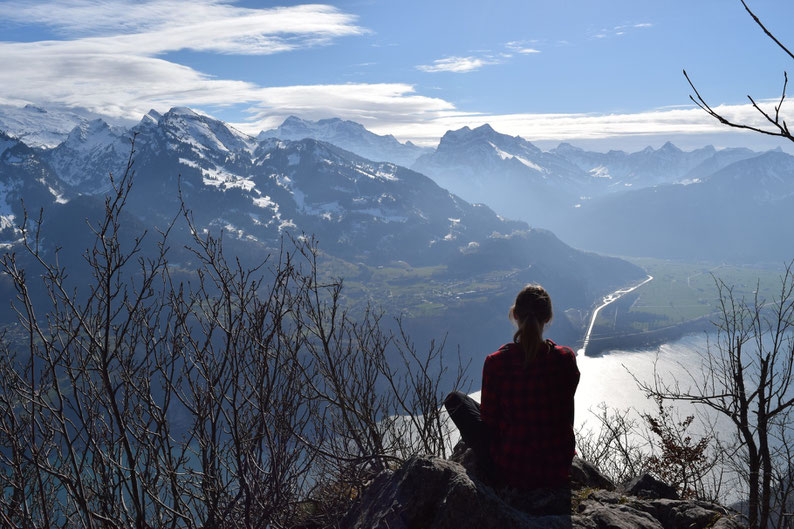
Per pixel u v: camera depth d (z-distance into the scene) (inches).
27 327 139.6
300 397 169.6
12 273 140.5
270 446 153.9
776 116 86.6
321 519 193.3
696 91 91.5
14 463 135.6
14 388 135.6
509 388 181.2
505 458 181.2
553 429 178.9
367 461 194.5
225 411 146.8
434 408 209.2
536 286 186.1
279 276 163.2
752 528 183.6
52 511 152.1
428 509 156.5
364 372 198.4
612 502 193.2
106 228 142.3
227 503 153.4
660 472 289.3
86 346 138.4
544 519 166.2
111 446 142.4
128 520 143.3
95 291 141.3
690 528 183.5
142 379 141.7
